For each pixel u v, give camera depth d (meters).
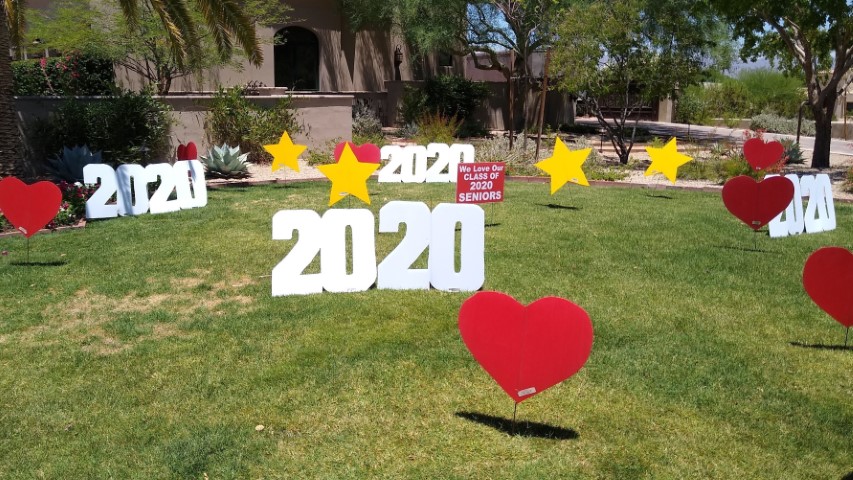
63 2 16.59
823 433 4.13
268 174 15.08
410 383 4.68
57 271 7.32
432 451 3.89
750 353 5.26
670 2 16.17
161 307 6.23
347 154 8.20
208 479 3.65
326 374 4.81
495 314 4.05
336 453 3.87
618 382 4.74
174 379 4.77
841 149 24.83
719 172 14.84
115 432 4.10
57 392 4.60
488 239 8.63
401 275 6.64
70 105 14.06
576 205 11.18
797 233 9.30
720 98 37.75
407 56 27.48
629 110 21.09
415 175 13.93
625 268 7.43
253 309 6.12
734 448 3.96
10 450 3.93
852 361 5.14
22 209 7.59
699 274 7.26
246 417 4.27
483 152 15.83
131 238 8.76
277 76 24.11
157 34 15.45
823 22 15.16
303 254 6.51
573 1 20.58
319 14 24.41
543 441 3.99
